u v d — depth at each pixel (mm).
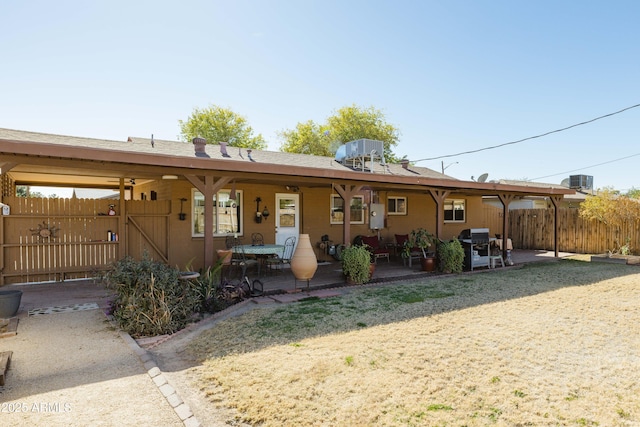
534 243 14547
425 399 2777
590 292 6531
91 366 3381
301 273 6664
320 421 2488
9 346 3869
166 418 2510
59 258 7531
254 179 7359
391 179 7973
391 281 7691
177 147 9586
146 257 4961
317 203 10562
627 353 3707
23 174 8320
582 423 2477
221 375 3207
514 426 2439
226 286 5906
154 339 4125
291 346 3887
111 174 7883
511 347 3852
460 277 8234
